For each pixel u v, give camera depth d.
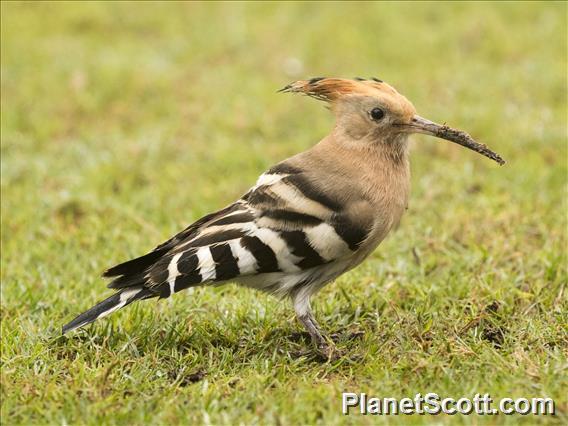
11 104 21.84
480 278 12.92
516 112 20.33
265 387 10.13
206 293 12.81
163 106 21.67
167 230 15.47
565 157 18.16
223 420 9.35
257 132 20.22
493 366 10.28
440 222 15.37
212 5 29.00
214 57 25.16
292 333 11.71
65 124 21.02
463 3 27.75
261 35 26.47
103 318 11.84
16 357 10.77
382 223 11.05
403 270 13.52
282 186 10.83
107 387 10.04
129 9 28.50
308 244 10.63
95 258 14.45
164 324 11.71
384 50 25.02
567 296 12.30
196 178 17.97
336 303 12.45
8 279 13.77
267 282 10.98
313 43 25.62
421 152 18.64
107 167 18.20
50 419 9.47
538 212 15.49
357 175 11.02
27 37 26.27
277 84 22.88
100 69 23.33
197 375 10.59
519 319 11.71
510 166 17.77
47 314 12.37
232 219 10.75
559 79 22.02
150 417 9.45
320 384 10.09
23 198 17.06
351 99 11.30
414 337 11.27
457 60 24.30
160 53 25.08
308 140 19.48
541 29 25.89
